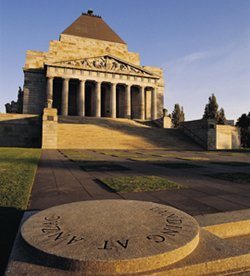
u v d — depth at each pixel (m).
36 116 45.62
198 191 8.45
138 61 81.56
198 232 3.82
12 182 9.04
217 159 21.95
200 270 3.23
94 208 4.95
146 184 9.23
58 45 72.81
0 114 44.28
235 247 3.71
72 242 3.42
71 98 73.56
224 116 89.62
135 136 43.62
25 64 68.81
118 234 3.68
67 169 13.60
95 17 83.44
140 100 72.31
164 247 3.30
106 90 76.19
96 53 76.44
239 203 6.95
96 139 39.94
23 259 3.21
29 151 27.52
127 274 3.00
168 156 24.19
